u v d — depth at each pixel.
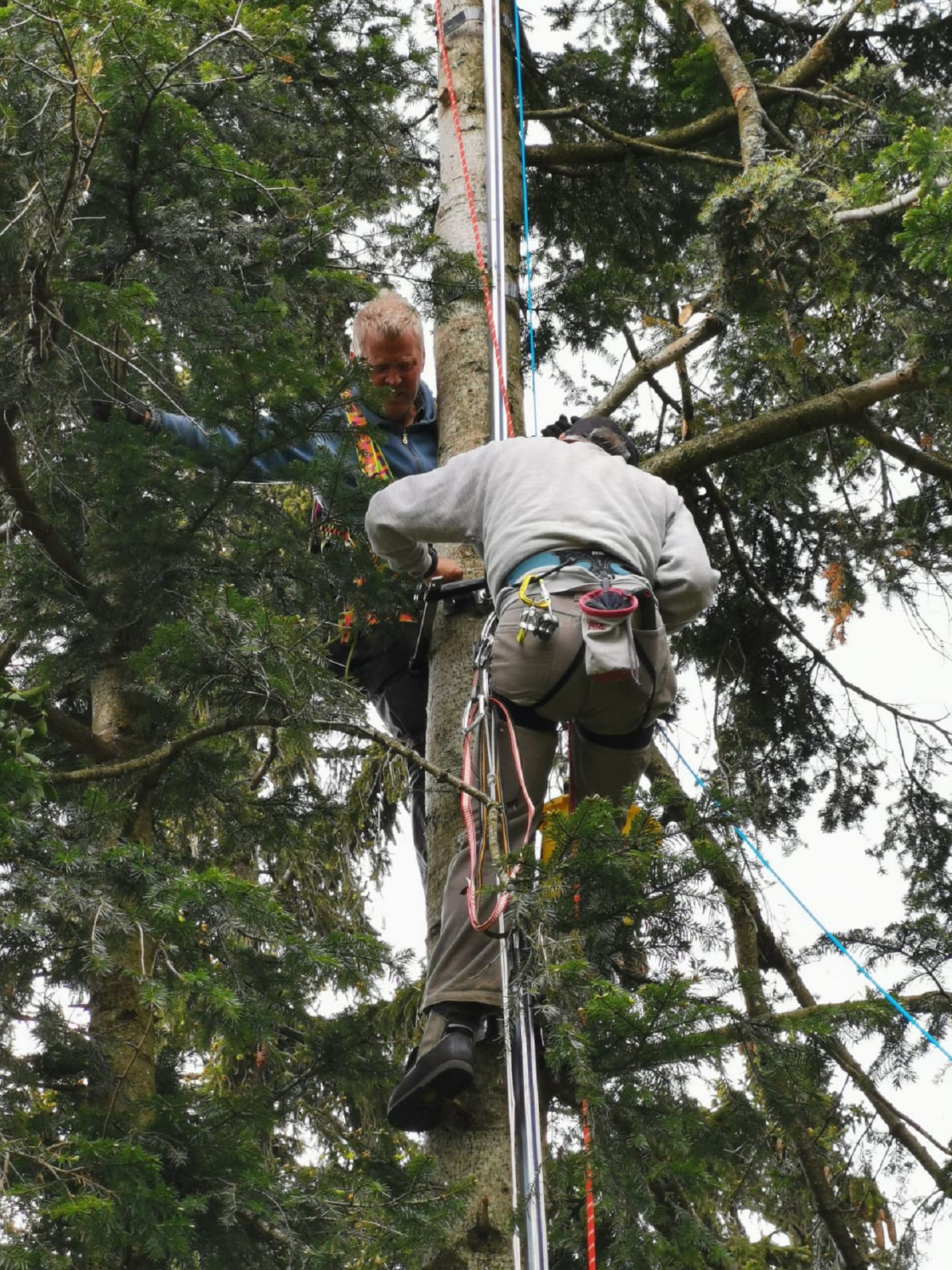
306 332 6.03
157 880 4.22
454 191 6.90
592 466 4.73
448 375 6.11
